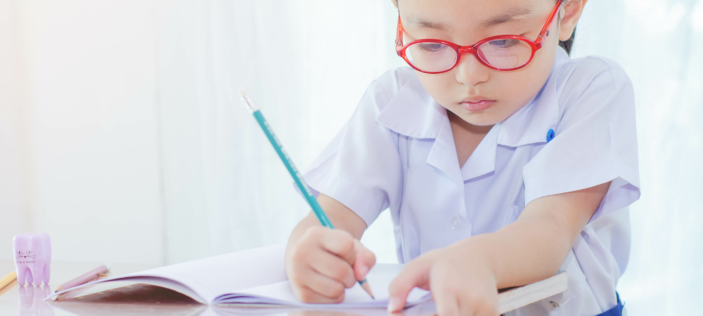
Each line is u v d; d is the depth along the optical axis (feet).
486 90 2.31
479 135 2.94
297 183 1.84
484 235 1.88
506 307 1.65
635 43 5.34
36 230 7.03
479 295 1.51
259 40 6.24
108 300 1.93
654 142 5.35
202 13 6.36
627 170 2.25
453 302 1.48
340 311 1.56
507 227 2.00
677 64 5.27
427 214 2.85
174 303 1.84
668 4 5.28
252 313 1.59
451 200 2.77
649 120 5.35
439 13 2.20
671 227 5.32
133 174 6.79
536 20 2.23
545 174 2.30
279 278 2.15
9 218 7.00
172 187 6.65
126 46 6.72
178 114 6.57
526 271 1.80
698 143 5.25
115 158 6.82
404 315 1.49
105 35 6.76
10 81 6.95
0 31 6.88
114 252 6.88
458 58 2.26
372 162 2.84
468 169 2.77
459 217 2.74
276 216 6.29
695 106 5.24
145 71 6.69
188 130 6.56
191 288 1.85
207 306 1.75
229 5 6.27
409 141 3.03
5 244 7.00
